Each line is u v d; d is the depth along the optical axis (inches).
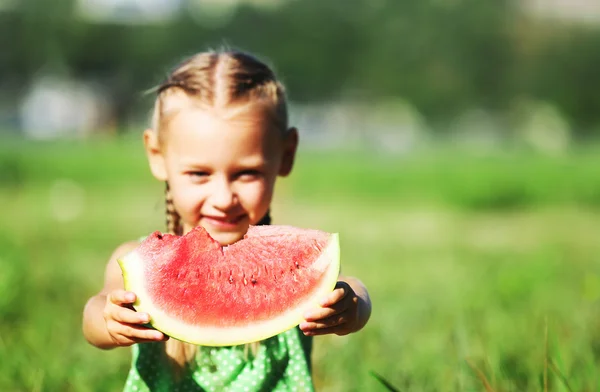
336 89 3169.3
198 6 3272.6
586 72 2871.6
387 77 3029.0
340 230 474.9
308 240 109.0
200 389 119.8
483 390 145.3
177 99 121.4
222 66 122.1
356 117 3144.7
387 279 292.2
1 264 229.0
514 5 3024.1
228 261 107.2
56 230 436.1
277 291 105.7
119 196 682.8
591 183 694.5
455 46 2974.9
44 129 2928.2
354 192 746.8
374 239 434.0
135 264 104.4
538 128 2992.1
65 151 1128.2
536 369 151.9
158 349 121.0
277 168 124.7
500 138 2999.5
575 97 2866.6
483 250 389.1
